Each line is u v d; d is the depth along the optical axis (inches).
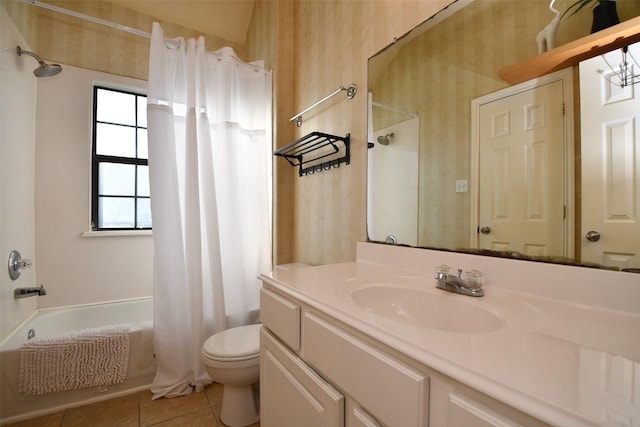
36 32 78.2
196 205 69.0
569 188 28.8
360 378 23.3
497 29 35.2
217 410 58.8
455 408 16.5
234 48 107.3
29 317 71.9
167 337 64.3
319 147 66.0
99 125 89.2
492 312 27.2
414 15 45.6
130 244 90.5
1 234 59.4
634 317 24.3
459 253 37.7
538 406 13.2
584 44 28.1
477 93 37.2
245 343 55.9
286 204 80.4
